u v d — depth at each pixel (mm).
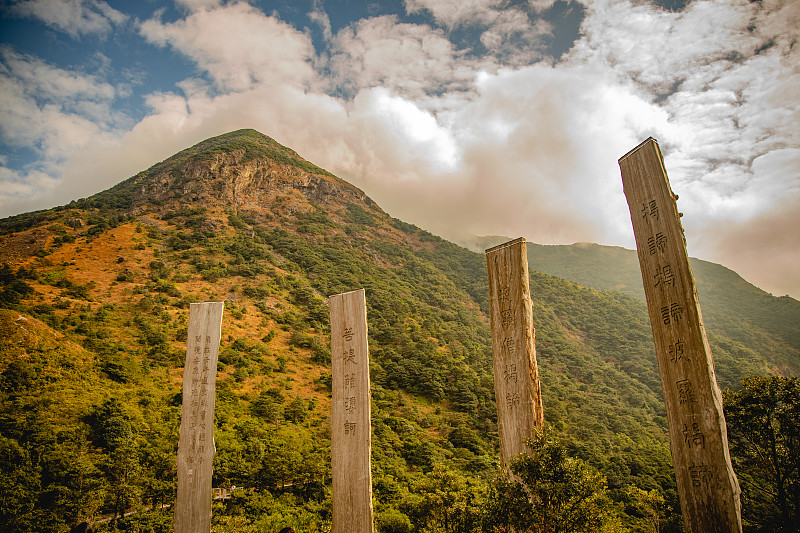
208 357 11273
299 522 28891
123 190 131125
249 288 82938
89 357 50344
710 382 6504
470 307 112000
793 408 14938
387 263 126875
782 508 15617
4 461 30688
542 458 8516
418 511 26750
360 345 9398
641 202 7660
